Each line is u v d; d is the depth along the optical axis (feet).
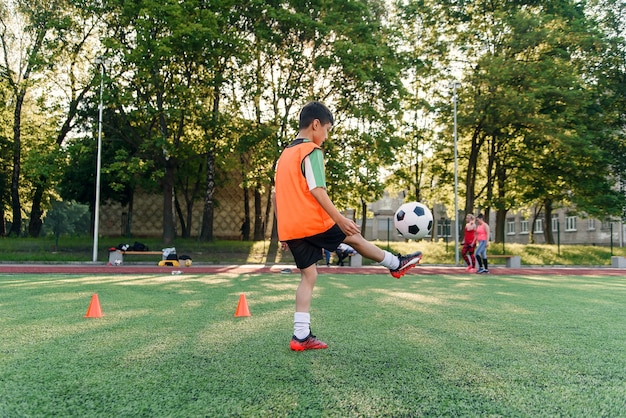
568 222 156.25
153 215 126.72
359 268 57.11
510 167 91.56
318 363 10.35
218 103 75.72
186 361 10.48
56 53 76.38
